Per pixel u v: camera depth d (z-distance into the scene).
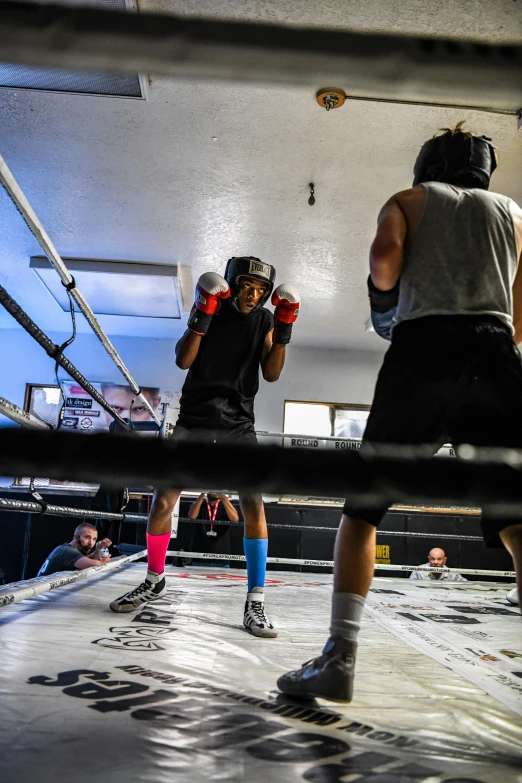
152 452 0.48
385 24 2.68
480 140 1.33
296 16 2.66
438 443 1.17
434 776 0.85
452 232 1.18
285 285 2.05
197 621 2.01
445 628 2.25
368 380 7.23
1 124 3.55
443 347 1.09
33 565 6.01
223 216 4.48
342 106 3.22
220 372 2.09
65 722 0.98
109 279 5.46
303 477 0.50
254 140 3.57
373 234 4.61
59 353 2.00
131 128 3.52
